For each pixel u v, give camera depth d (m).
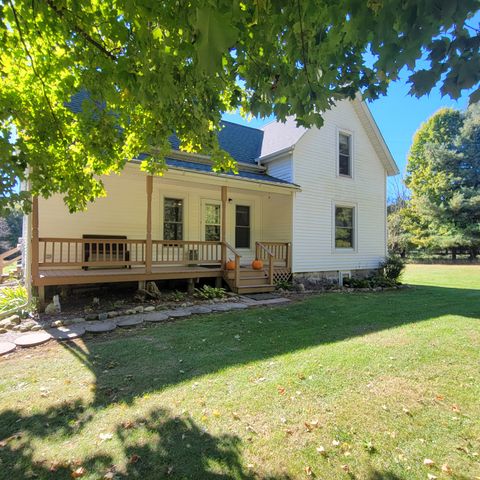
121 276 7.03
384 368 3.61
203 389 3.11
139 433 2.42
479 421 2.61
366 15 1.56
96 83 3.19
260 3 1.81
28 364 3.75
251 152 11.93
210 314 6.30
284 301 7.77
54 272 6.96
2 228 28.84
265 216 11.54
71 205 4.17
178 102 3.25
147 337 4.75
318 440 2.36
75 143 4.12
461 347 4.31
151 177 7.39
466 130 25.31
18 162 3.18
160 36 2.19
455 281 12.98
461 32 1.57
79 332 4.89
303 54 2.11
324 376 3.39
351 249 11.82
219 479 1.99
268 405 2.82
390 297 8.55
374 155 12.69
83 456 2.18
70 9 2.64
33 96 3.52
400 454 2.22
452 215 24.70
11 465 2.10
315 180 10.88
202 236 10.11
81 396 2.98
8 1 2.57
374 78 2.52
